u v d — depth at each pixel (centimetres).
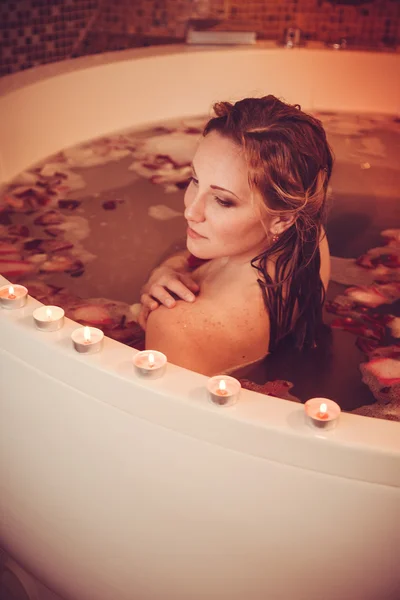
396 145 210
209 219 113
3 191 173
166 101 218
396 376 115
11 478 101
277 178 109
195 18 285
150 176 187
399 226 166
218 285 117
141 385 81
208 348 112
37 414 91
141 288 138
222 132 109
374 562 81
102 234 158
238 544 84
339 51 227
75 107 198
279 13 292
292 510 79
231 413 77
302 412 78
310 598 86
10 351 90
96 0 284
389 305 135
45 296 134
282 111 109
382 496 76
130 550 92
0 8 260
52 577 108
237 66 223
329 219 166
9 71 272
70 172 186
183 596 93
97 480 90
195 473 82
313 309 122
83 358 84
